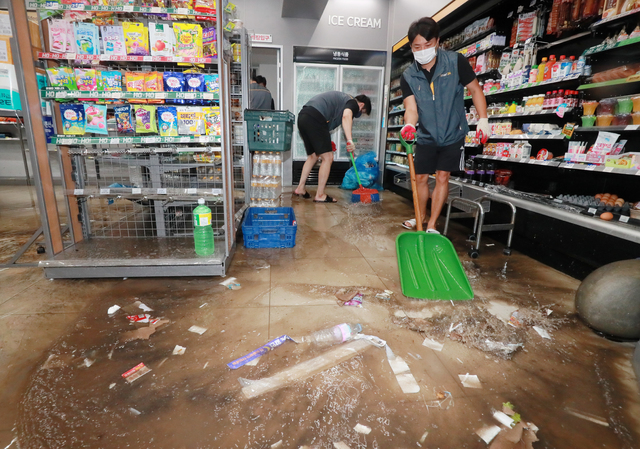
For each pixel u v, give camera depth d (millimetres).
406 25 5469
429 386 1313
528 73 3082
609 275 1653
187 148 2355
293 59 6137
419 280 2121
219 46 2084
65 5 2004
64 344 1534
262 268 2438
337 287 2150
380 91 6441
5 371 1359
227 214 2363
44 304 1880
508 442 1081
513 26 3402
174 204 2902
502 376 1383
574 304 1867
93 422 1127
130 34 2146
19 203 4504
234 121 3656
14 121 4762
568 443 1086
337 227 3543
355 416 1165
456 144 2834
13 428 1099
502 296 2068
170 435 1084
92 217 3793
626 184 2613
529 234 2719
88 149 2398
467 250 2910
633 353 1548
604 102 2426
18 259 2543
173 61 2123
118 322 1712
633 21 2275
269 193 3697
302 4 5285
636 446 1081
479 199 3010
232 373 1361
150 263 2195
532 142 3422
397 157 5820
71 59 2102
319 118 4426
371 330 1678
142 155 2697
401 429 1119
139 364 1402
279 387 1288
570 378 1381
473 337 1636
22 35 2004
